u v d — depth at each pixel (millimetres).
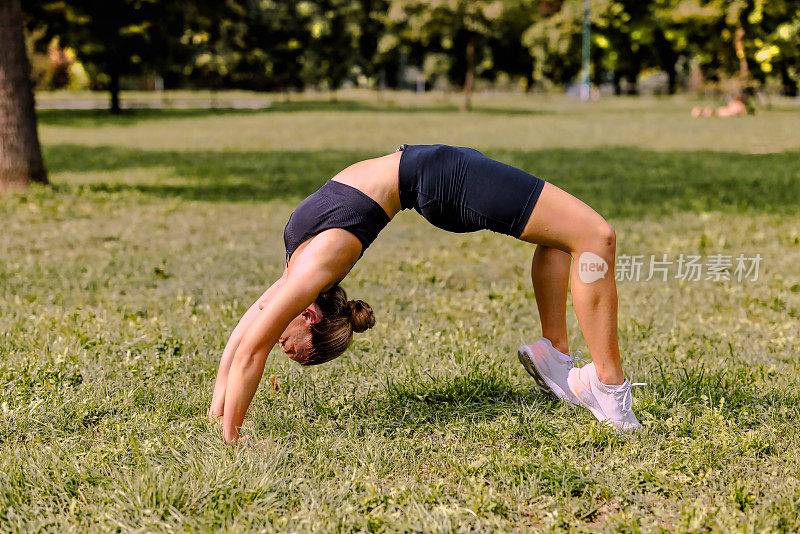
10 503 2705
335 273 2938
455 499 2781
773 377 3971
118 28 33156
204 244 7965
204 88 64000
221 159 17062
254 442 3143
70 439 3203
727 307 5480
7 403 3498
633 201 10641
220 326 4816
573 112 36375
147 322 4910
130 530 2521
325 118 32188
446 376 3889
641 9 41531
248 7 45000
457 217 3070
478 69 53438
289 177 13852
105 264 6785
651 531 2543
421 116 33406
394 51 51062
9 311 5223
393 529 2564
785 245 7582
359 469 2984
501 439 3271
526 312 5402
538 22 44406
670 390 3738
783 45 26734
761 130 23500
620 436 3244
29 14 28656
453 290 6145
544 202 3006
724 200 10562
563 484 2828
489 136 23328
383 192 3012
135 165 15836
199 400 3611
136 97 55906
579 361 4266
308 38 48656
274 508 2689
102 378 3824
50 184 11773
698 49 41812
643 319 5133
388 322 5004
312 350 3037
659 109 37031
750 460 3006
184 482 2785
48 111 38094
